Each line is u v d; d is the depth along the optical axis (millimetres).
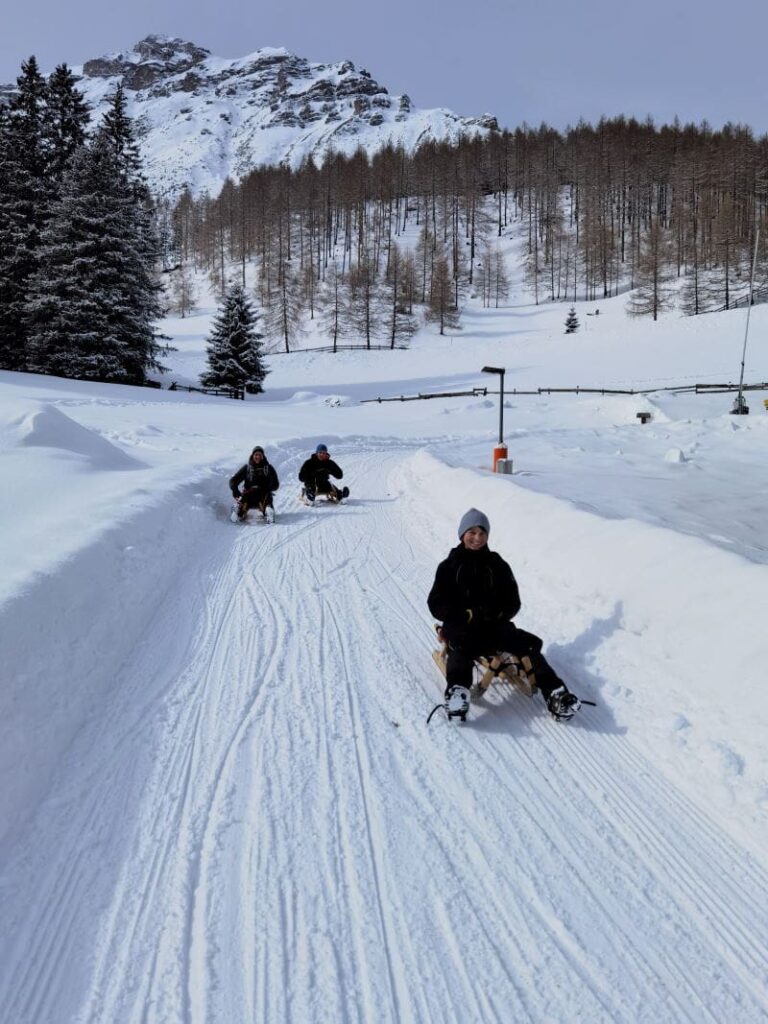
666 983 2303
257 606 6246
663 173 117500
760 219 77312
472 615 4359
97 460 11797
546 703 4172
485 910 2619
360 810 3229
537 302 96375
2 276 37938
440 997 2240
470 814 3207
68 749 3668
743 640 4035
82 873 2783
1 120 40250
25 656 3996
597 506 8680
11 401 12672
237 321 48188
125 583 5945
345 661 5000
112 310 37312
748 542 6918
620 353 59344
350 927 2533
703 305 75438
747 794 3195
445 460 14898
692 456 15188
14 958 2365
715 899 2680
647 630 4746
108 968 2350
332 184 129625
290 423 26906
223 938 2484
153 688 4496
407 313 84812
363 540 8930
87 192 37531
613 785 3430
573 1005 2213
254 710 4227
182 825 3104
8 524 7215
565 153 138500
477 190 131375
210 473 12336
